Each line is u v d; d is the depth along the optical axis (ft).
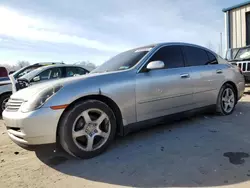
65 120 9.30
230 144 10.63
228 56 33.58
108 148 10.84
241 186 7.20
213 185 7.34
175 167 8.66
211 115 16.08
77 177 8.38
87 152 9.80
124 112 10.84
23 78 20.79
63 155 10.43
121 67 12.12
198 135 12.07
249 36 39.83
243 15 40.27
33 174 8.82
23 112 9.11
